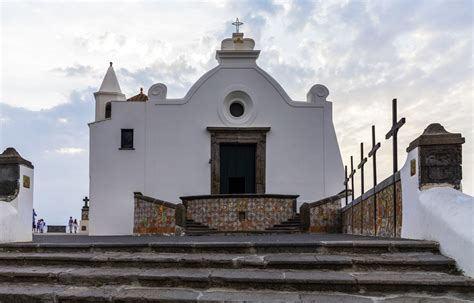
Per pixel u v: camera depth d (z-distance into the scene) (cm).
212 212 2159
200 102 2647
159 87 2641
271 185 2608
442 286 641
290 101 2662
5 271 761
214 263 753
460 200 766
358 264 724
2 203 1035
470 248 672
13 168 1065
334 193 2605
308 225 2150
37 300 673
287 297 636
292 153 2633
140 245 851
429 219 819
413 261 716
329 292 657
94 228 2550
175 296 648
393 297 634
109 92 3112
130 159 2594
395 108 1073
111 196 2570
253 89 2672
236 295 648
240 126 2633
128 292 675
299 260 737
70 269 775
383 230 1205
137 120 2617
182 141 2616
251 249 810
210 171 2602
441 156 869
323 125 2656
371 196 1393
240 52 2678
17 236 1046
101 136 2605
